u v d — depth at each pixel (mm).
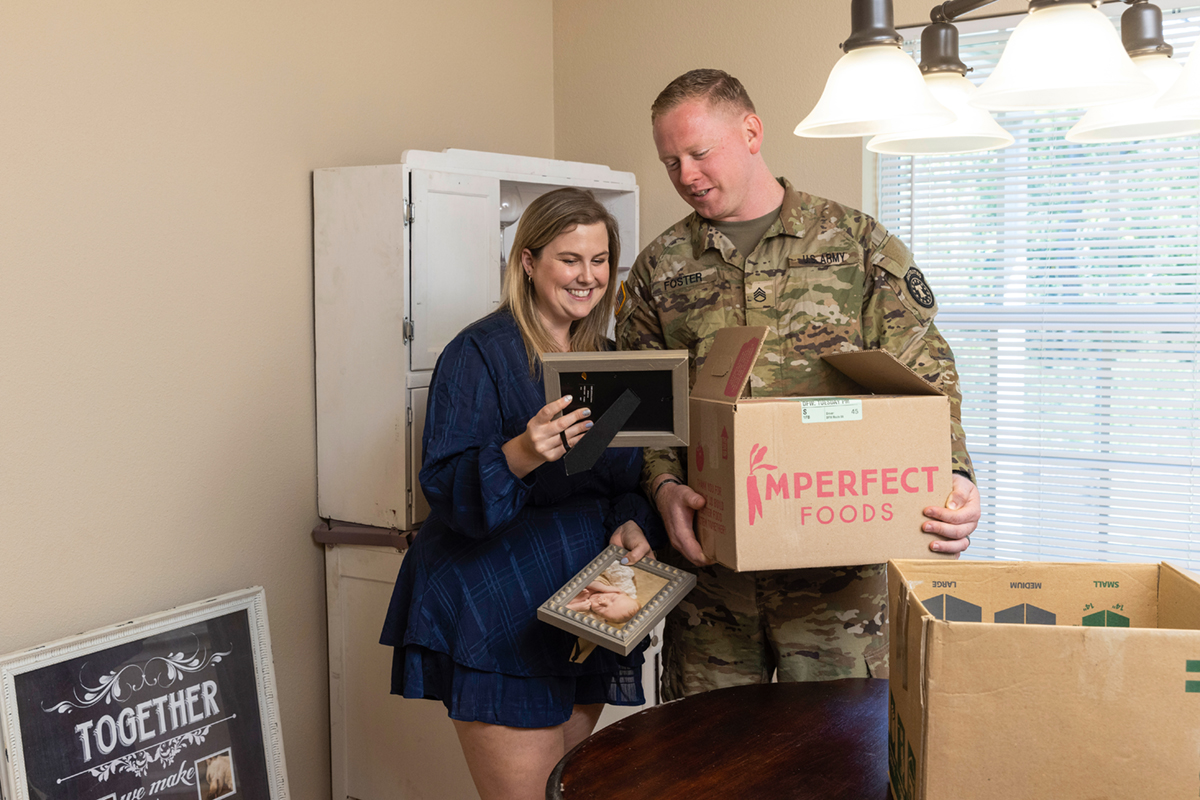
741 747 1146
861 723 1207
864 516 1260
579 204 1532
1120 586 1027
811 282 1602
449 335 2324
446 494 1436
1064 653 809
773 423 1244
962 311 2695
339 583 2361
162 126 1977
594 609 1313
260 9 2184
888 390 1415
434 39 2711
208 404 2105
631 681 1598
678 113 1544
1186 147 2338
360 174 2229
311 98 2328
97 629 1820
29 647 1766
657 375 1278
